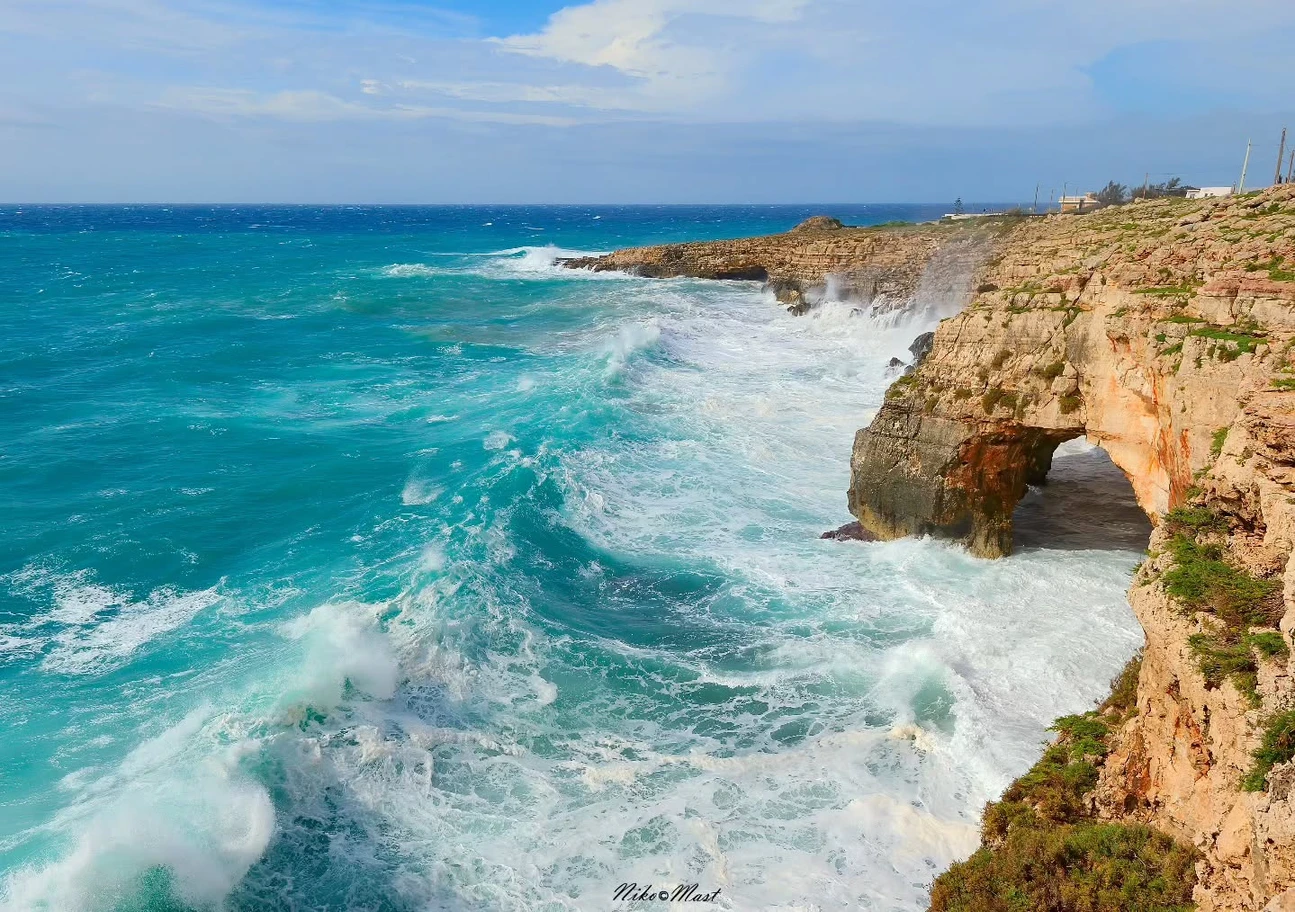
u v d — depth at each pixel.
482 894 13.09
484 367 48.78
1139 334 19.48
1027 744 15.98
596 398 39.34
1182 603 11.05
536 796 15.21
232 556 24.30
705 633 20.81
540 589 22.55
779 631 20.84
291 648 18.89
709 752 16.47
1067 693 17.62
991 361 23.25
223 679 17.86
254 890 13.05
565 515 27.09
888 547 24.91
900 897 12.92
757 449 33.22
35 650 19.25
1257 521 12.11
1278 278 17.11
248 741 15.47
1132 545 24.59
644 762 16.09
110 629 20.22
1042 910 11.09
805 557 24.75
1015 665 18.69
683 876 13.38
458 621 20.12
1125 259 24.92
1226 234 23.12
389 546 24.62
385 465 31.66
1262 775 8.77
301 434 35.44
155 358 49.22
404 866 13.59
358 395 42.34
